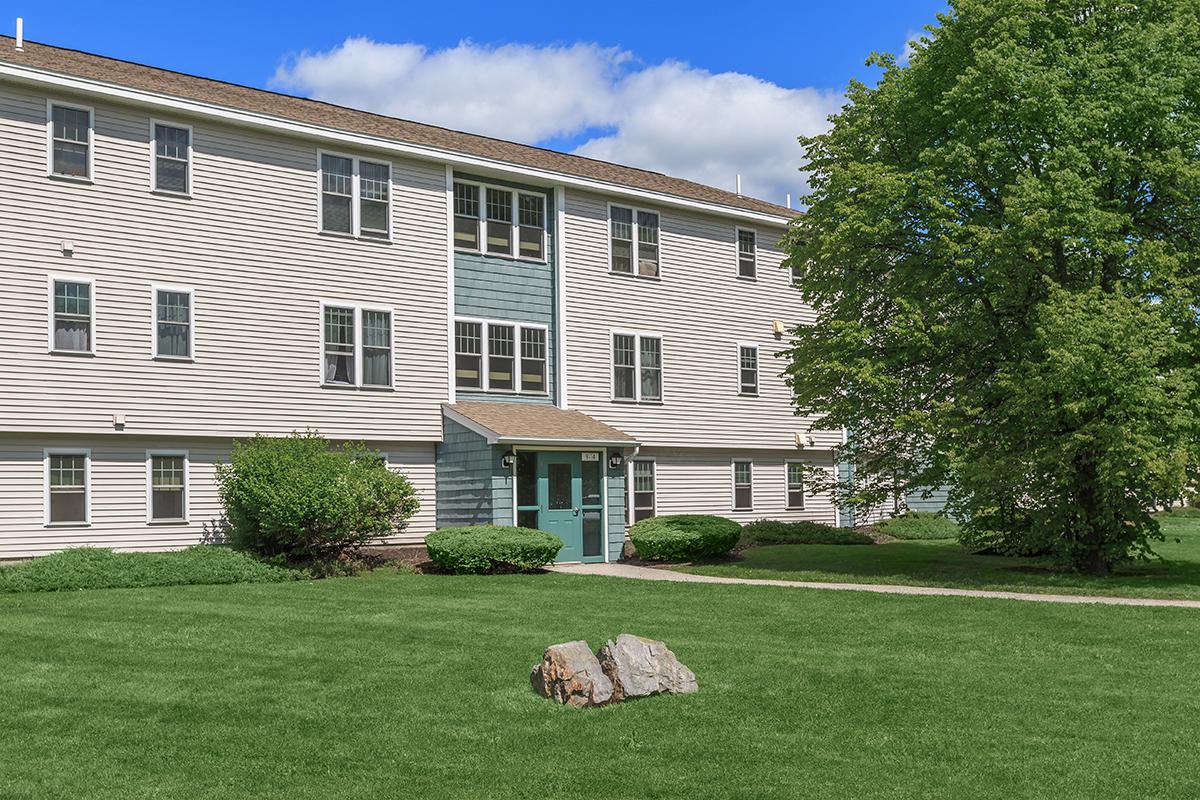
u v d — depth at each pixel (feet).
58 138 69.82
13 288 67.36
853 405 76.74
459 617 52.21
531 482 84.53
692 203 101.65
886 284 79.15
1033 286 74.13
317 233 80.07
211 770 28.09
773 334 109.50
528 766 28.60
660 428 99.09
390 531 75.82
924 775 28.02
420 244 85.25
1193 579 71.61
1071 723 33.04
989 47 73.72
